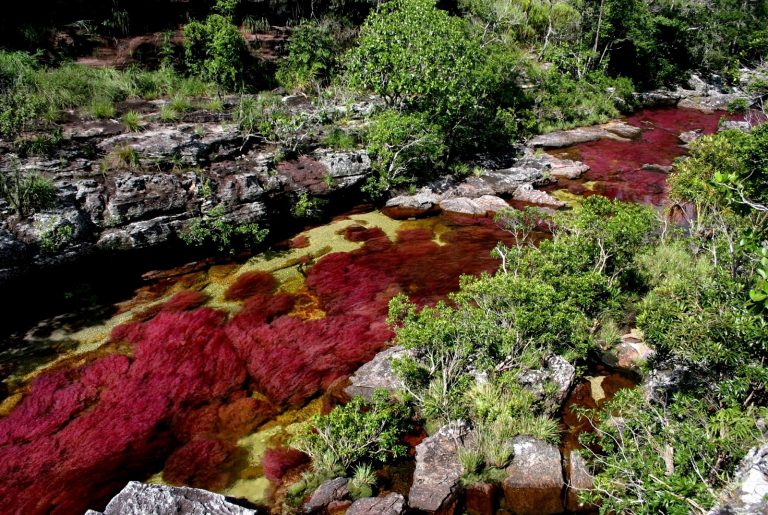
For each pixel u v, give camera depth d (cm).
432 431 888
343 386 1012
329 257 1517
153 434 904
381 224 1772
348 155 1891
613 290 1066
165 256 1482
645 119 3266
